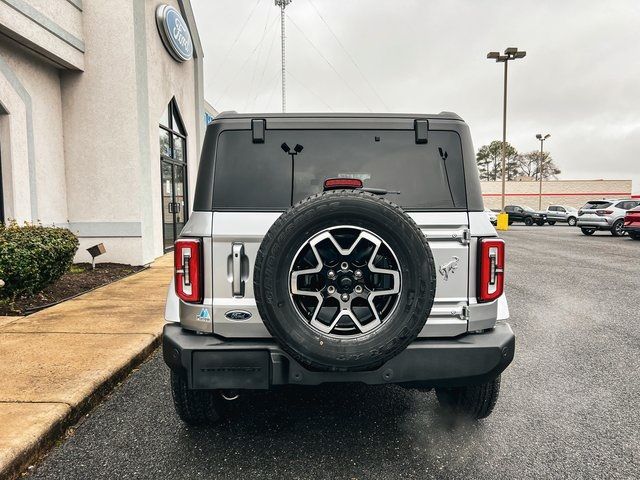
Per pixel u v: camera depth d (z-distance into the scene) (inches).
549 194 2234.3
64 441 116.0
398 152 109.7
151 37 418.9
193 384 99.3
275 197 107.0
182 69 514.0
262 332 102.2
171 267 380.8
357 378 98.2
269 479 99.6
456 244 103.4
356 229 92.1
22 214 319.3
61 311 231.3
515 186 2242.9
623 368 170.7
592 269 429.7
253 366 99.0
